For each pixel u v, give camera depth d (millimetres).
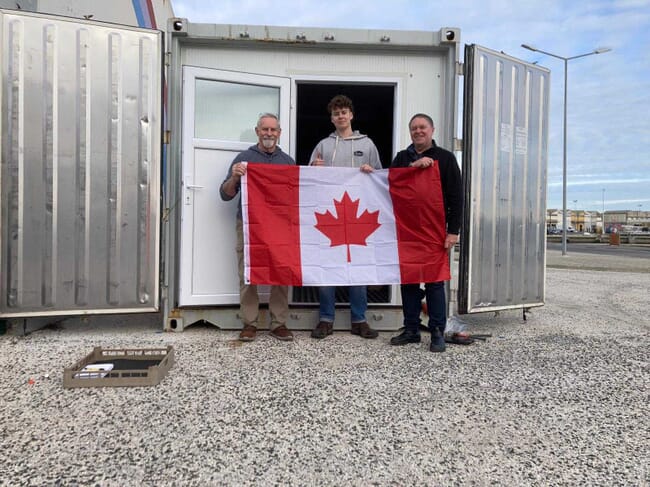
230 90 3773
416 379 2695
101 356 2871
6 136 3291
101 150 3445
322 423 2129
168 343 3336
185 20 3609
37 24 3314
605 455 1906
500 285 3965
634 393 2557
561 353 3281
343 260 3447
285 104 3855
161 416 2164
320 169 3480
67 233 3420
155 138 3527
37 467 1738
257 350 3195
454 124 3750
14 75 3293
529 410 2314
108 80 3438
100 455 1829
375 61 3875
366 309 3742
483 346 3443
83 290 3463
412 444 1964
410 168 3400
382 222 3461
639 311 5027
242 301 3461
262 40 3709
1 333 3496
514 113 3996
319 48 3838
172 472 1728
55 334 3580
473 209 3727
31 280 3375
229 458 1828
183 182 3596
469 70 3688
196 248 3648
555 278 8469
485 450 1928
